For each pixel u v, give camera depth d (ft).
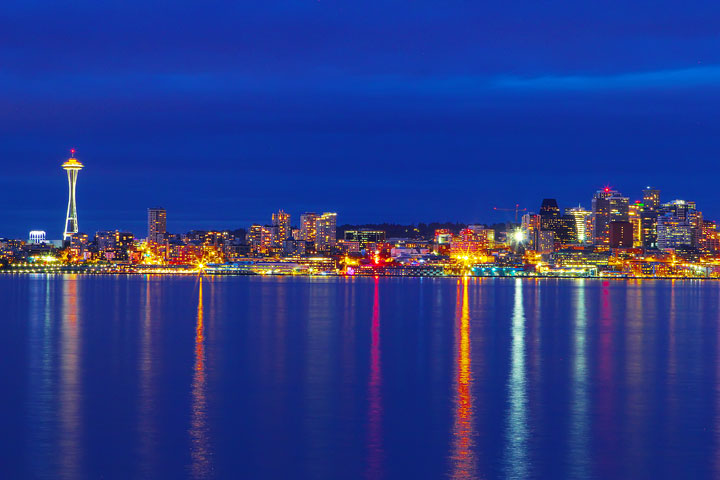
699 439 170.09
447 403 206.90
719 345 353.92
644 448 163.12
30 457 155.63
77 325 449.06
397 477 144.87
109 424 181.47
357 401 209.05
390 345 346.33
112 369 263.49
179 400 209.26
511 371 264.31
